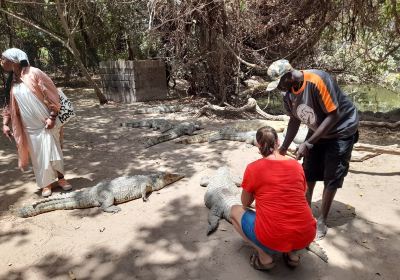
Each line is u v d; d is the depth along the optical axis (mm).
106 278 3230
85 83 16047
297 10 9344
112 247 3666
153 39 11195
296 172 2951
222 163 5871
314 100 3400
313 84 3332
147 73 11461
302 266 3318
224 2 9062
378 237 3723
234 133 7109
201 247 3617
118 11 13273
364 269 3268
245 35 9883
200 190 4898
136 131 8023
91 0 12578
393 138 7238
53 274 3311
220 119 9102
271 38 10430
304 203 2951
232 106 9977
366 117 9656
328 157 3592
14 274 3318
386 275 3186
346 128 3480
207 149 6617
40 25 14375
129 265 3393
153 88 11711
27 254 3594
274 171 2916
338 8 9055
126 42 15312
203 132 7734
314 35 9734
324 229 3764
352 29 9562
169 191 4895
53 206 4426
